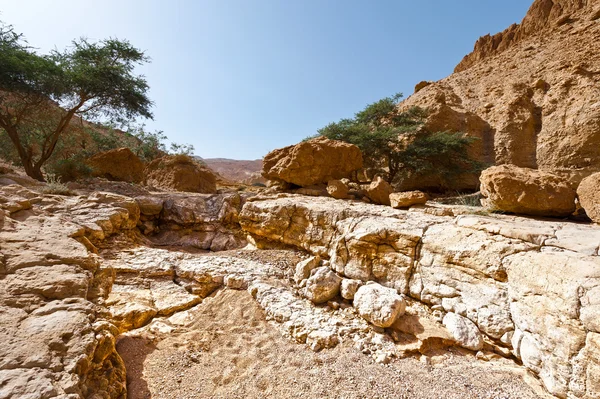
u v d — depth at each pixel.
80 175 11.52
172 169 14.55
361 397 2.84
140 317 4.45
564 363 2.81
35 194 7.36
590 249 3.44
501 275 3.89
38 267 3.55
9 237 4.01
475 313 3.95
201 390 3.06
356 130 15.79
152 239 8.99
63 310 3.02
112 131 24.14
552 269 3.21
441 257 4.62
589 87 15.73
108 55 14.40
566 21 27.89
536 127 17.53
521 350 3.35
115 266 5.79
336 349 3.69
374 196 8.66
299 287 5.49
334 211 6.74
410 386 2.98
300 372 3.29
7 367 2.24
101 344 2.91
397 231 5.26
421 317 4.25
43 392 2.09
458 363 3.41
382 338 3.82
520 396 2.84
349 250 5.73
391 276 5.11
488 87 25.19
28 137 14.60
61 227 5.05
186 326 4.41
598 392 2.52
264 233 8.04
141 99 15.04
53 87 12.32
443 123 19.28
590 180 5.05
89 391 2.53
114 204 8.15
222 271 5.98
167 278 5.95
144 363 3.47
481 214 6.07
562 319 2.93
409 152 16.14
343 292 4.80
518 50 29.67
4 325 2.61
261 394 3.00
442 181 16.97
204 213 9.84
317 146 10.68
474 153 18.45
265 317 4.62
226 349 3.83
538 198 5.48
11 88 11.54
